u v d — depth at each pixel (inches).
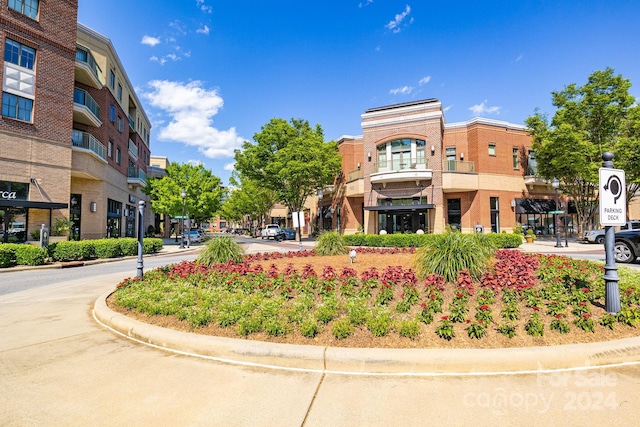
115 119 1115.9
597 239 925.2
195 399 127.4
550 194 1298.0
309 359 155.1
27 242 690.8
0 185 687.7
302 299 234.4
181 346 175.9
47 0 770.2
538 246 895.7
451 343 168.7
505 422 111.2
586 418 113.0
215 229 5177.2
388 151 1178.0
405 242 851.4
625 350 157.6
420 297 234.5
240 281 285.3
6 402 125.6
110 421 113.5
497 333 177.2
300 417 115.2
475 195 1181.7
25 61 732.0
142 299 245.6
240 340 170.9
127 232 1294.3
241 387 136.9
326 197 1584.6
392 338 173.9
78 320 237.8
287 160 1223.5
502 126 1227.2
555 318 182.9
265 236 1653.5
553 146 1067.3
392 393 131.0
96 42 1009.5
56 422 113.0
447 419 113.2
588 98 1032.8
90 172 882.8
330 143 1321.4
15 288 381.1
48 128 761.0
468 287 235.8
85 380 143.3
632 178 971.9
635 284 264.7
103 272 506.9
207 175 1439.5
